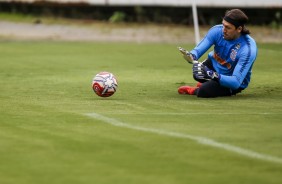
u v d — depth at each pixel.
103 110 27.27
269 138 21.66
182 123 24.27
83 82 37.41
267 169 18.00
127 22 82.12
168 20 81.31
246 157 19.22
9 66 45.94
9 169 17.89
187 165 18.38
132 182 16.72
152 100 30.42
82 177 17.14
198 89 31.44
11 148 20.23
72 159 18.95
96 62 48.94
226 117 25.62
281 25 77.12
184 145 20.62
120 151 19.91
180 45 62.19
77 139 21.48
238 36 31.50
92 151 19.89
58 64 47.41
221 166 18.28
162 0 79.12
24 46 60.47
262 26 77.62
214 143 20.89
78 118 25.23
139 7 82.50
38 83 36.91
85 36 70.31
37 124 24.06
